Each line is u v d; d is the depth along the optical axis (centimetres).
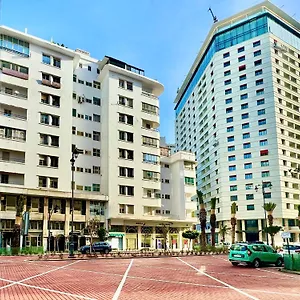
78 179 5278
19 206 4166
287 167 8350
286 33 9338
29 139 4806
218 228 8875
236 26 9419
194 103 11356
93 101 5772
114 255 3547
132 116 5841
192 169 6378
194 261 2947
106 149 5516
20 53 4947
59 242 4809
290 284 1488
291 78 9069
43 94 5075
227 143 8931
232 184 8688
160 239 5697
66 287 1347
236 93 9038
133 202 5516
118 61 5953
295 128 8788
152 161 5881
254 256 2353
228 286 1405
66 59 5378
